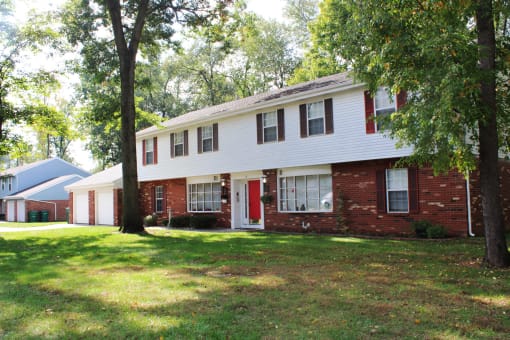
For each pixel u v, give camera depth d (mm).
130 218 17531
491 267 7980
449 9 7336
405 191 14344
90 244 14008
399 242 12484
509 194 15297
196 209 22438
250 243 13062
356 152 14969
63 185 40562
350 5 8406
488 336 4352
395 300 5812
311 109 16531
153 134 24625
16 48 21828
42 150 60250
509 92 8508
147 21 19078
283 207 18000
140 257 10609
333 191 16234
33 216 37844
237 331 4652
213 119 20578
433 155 8336
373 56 8031
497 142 8242
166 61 42031
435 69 6992
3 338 4605
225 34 21609
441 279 7078
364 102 14766
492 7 7781
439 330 4559
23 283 7645
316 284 6910
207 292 6504
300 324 4859
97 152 46594
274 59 39219
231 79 42750
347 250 10922
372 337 4398
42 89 23391
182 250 11750
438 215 13477
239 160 19391
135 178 17656
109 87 20438
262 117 18375
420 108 7164
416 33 7625
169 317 5215
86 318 5285
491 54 7965
